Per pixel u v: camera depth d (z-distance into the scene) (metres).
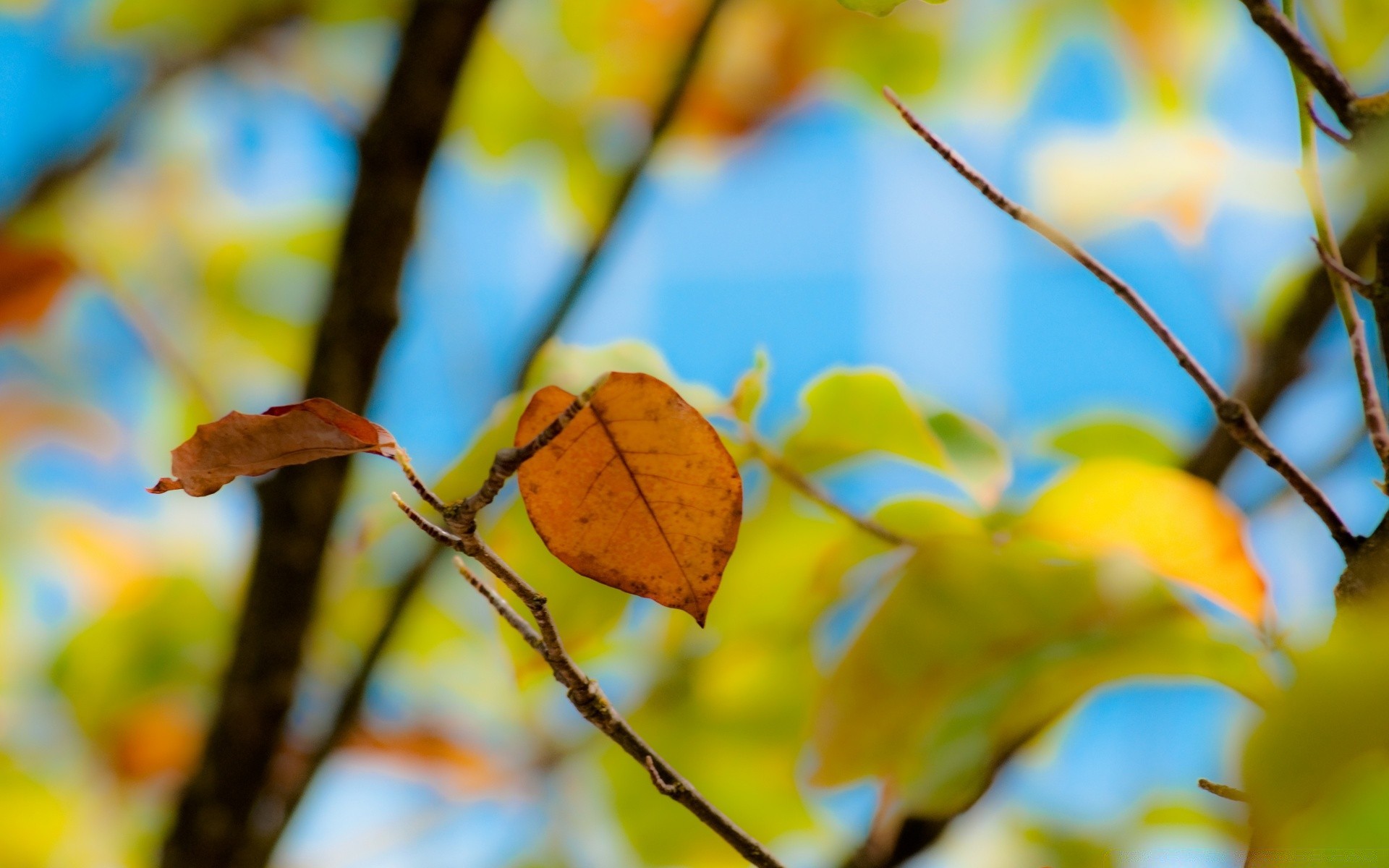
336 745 1.45
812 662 1.17
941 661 1.01
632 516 0.93
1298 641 0.97
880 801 1.05
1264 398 1.29
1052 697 1.00
